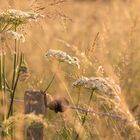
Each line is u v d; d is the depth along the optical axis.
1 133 7.99
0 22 7.94
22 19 7.97
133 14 17.14
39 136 7.71
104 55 13.04
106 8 19.03
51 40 15.26
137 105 11.73
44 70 12.15
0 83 8.52
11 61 12.23
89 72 12.16
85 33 17.36
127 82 13.28
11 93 8.58
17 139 8.14
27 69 8.61
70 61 8.05
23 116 7.28
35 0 8.98
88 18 20.25
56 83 11.47
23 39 7.94
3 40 7.82
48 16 8.89
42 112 7.77
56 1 8.88
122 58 13.56
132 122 9.36
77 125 9.39
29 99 7.76
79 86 8.04
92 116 10.09
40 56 12.80
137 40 14.72
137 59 14.13
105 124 10.62
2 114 8.57
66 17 8.95
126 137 10.32
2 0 9.14
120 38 15.94
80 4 23.00
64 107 7.93
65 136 9.57
